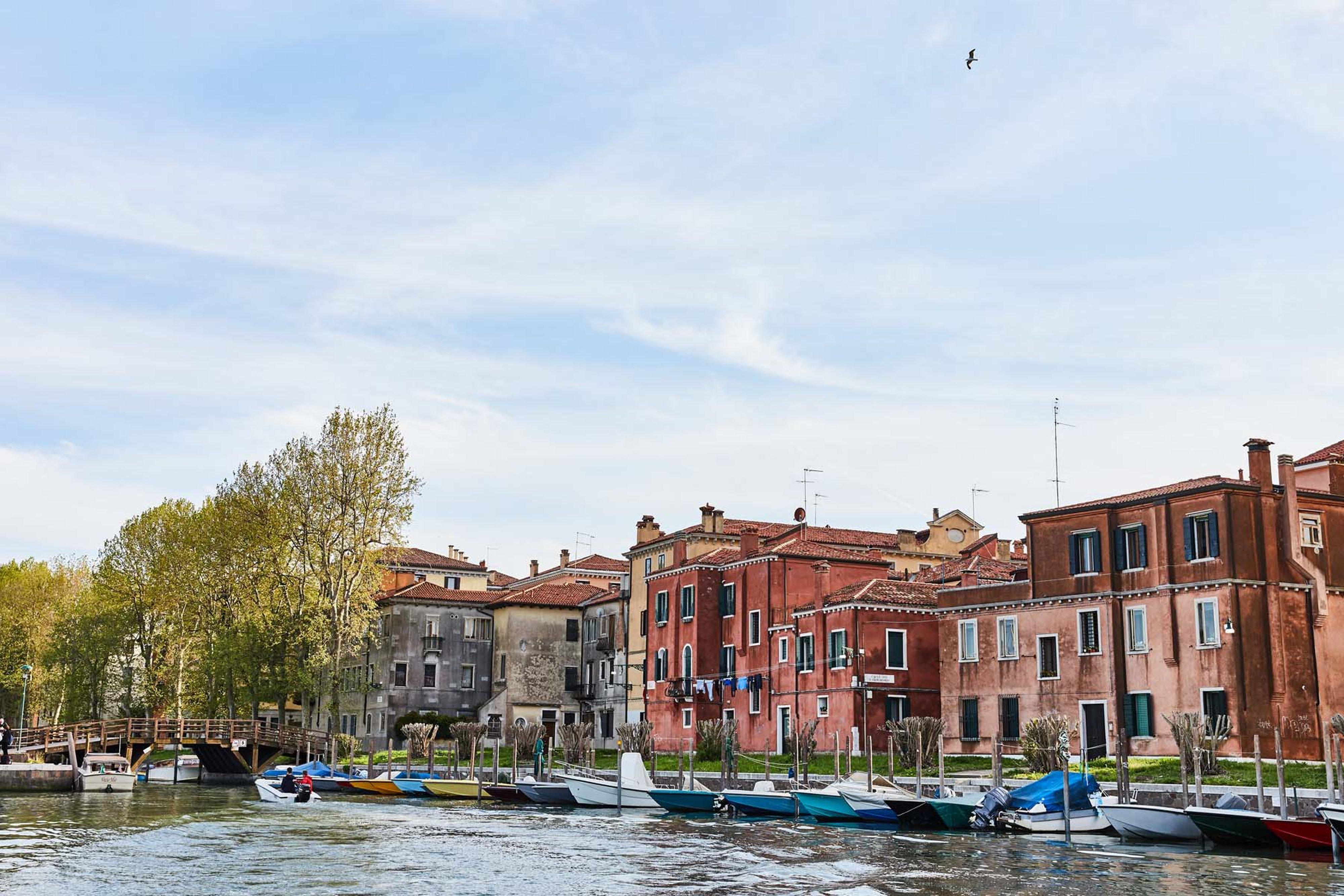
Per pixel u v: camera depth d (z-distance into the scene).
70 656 83.12
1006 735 54.16
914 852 35.19
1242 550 47.91
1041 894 28.00
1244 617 47.31
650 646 76.12
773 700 65.81
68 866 32.97
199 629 76.31
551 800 53.12
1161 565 49.78
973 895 28.08
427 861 34.25
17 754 65.31
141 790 64.56
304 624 69.38
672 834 40.66
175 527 77.25
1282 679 47.44
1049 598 53.19
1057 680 52.50
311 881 30.77
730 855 35.19
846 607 60.59
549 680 88.69
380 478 70.75
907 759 49.16
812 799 44.38
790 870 32.12
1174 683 48.81
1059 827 38.91
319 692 68.50
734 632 69.94
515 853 35.84
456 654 90.50
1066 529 53.09
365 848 37.31
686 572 73.00
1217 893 27.73
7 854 35.09
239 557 72.19
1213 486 48.22
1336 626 49.41
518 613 88.81
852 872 31.58
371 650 91.75
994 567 64.50
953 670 56.78
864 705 59.44
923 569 73.06
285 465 71.25
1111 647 50.72
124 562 78.88
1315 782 38.56
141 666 84.12
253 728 71.44
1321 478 52.88
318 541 69.81
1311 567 49.06
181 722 70.19
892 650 60.44
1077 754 51.25
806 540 72.69
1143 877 30.03
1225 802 35.72
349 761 70.75
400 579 99.12
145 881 30.48
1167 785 39.41
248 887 29.80
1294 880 29.36
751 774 54.47
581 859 34.50
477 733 60.19
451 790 56.78
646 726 62.47
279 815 48.38
